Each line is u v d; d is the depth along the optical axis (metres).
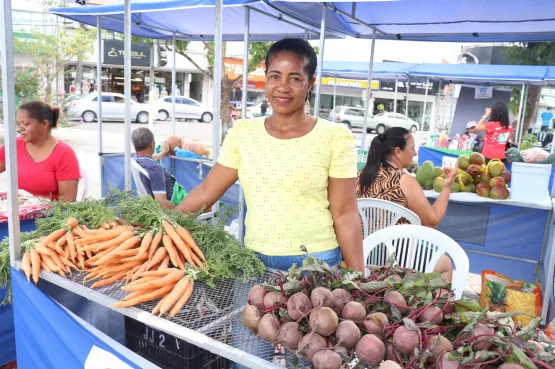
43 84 14.87
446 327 1.14
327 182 1.81
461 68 9.66
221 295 1.58
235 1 4.26
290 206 1.74
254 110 20.84
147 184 3.38
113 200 2.14
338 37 6.29
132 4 4.74
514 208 3.92
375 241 2.59
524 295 3.08
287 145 1.74
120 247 1.68
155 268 1.69
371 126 23.92
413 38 5.67
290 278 1.33
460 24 4.89
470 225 4.12
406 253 2.73
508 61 12.90
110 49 23.53
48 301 1.61
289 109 1.69
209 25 6.27
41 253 1.73
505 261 4.05
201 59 29.25
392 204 2.92
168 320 1.40
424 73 9.70
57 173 3.20
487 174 3.97
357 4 4.41
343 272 1.38
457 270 2.40
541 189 3.81
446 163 4.61
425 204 2.97
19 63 14.73
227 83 10.94
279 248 1.77
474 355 1.02
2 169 3.35
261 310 1.30
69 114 17.17
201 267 1.66
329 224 1.83
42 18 17.53
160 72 29.17
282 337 1.17
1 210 2.66
